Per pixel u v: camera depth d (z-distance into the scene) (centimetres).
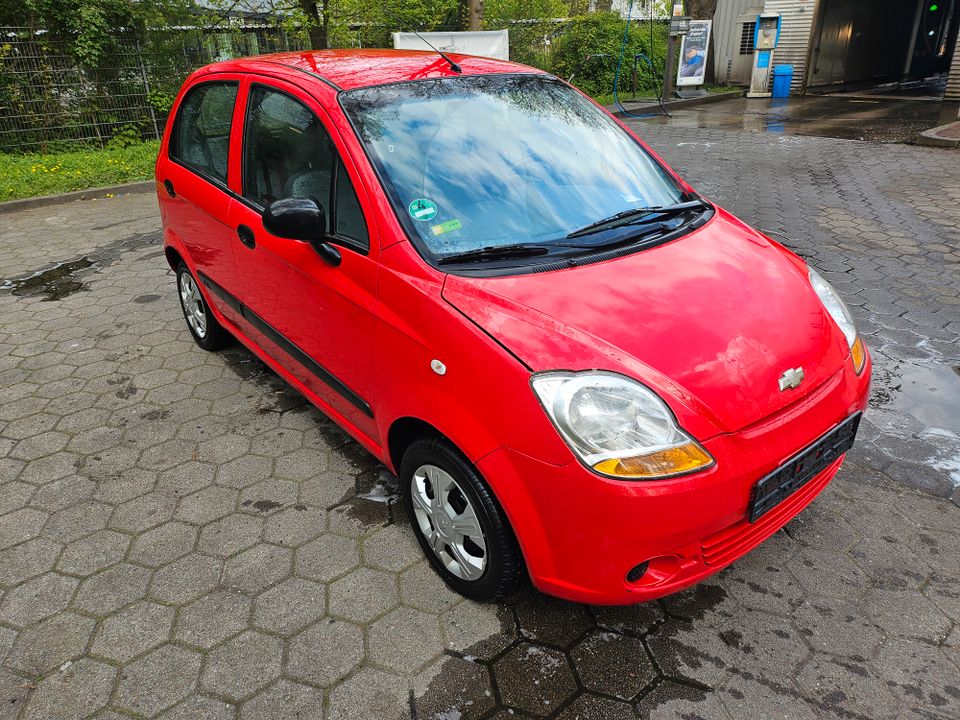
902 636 230
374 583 257
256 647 230
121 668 223
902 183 801
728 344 214
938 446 330
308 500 304
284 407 380
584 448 192
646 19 2016
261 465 329
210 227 362
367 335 252
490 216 260
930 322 453
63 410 382
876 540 273
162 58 1207
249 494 309
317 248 271
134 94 1170
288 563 267
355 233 260
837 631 232
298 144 292
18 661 226
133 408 382
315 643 231
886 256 572
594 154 305
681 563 209
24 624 241
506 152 284
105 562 269
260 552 273
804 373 219
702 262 252
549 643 230
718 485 194
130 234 727
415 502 257
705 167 927
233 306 369
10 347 464
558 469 194
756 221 678
